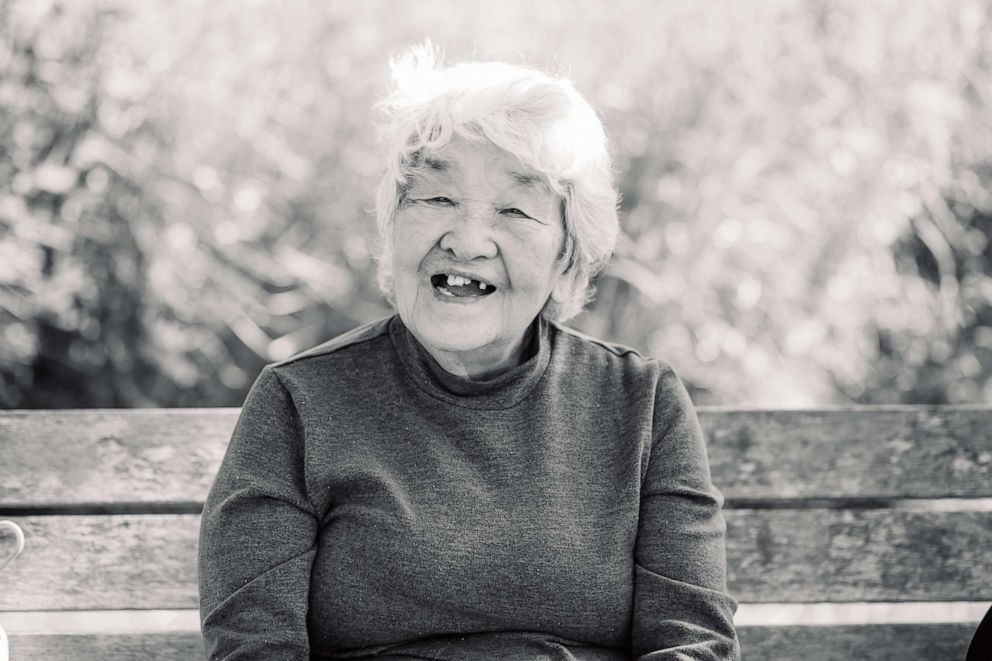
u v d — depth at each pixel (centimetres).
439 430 197
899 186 424
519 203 194
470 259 192
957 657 241
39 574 229
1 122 369
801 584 241
